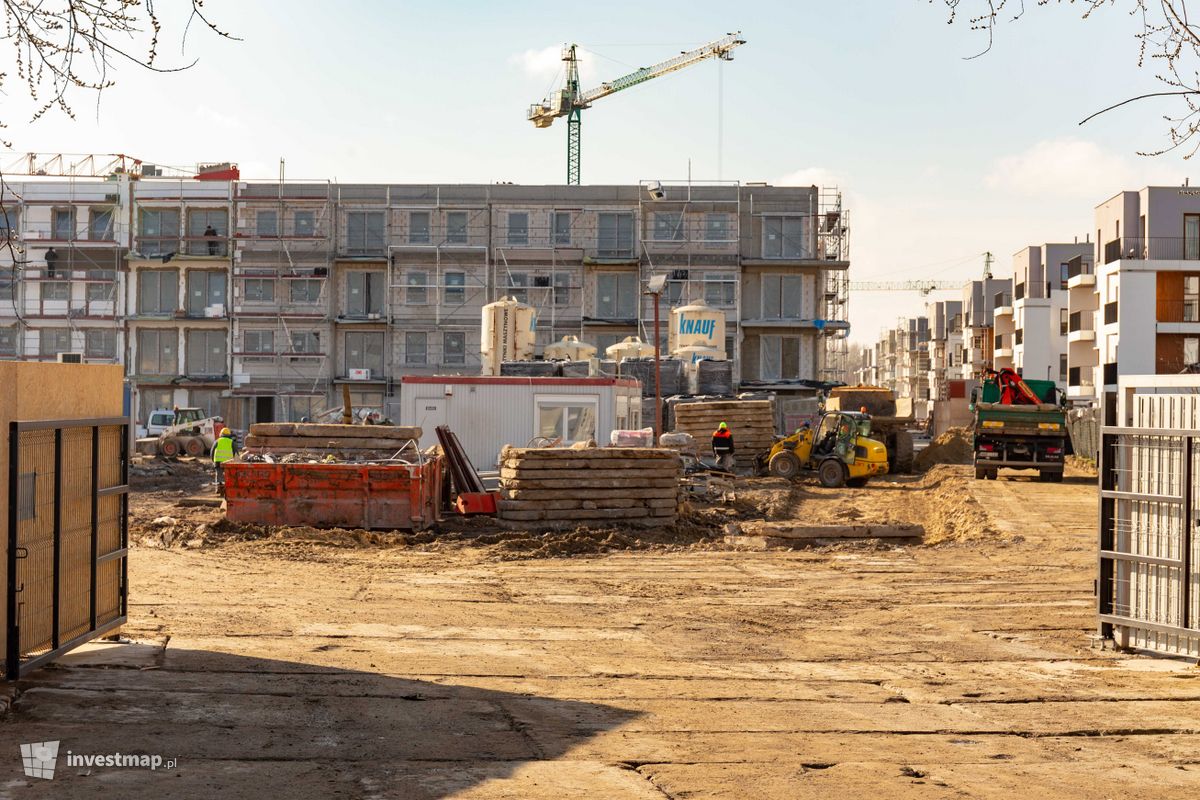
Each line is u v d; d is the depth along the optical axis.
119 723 7.63
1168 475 11.30
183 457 54.59
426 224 74.19
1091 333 73.88
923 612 14.50
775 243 74.94
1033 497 32.09
